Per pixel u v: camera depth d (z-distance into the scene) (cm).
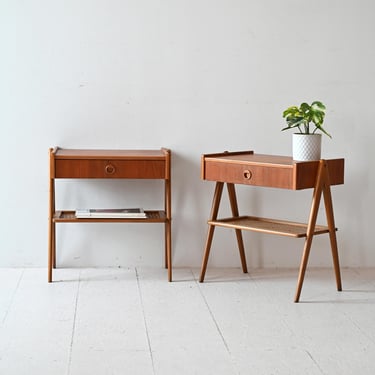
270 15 436
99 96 434
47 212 439
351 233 455
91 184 441
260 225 410
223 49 436
